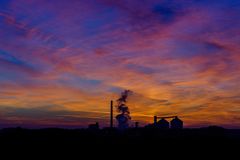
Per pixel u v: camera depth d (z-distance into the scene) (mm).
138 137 58281
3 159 38812
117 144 52250
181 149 48188
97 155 43469
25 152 44906
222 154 43906
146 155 43688
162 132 61812
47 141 55031
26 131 62406
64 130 64312
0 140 55062
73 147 49656
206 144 52094
